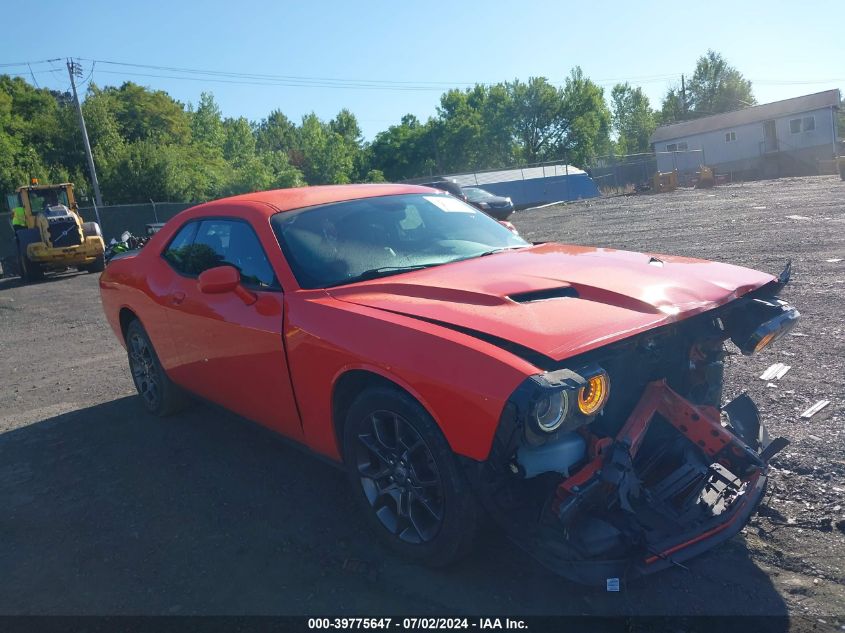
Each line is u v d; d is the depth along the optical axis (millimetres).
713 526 2764
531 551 2623
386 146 78062
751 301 3271
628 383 3064
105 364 7586
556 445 2602
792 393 4613
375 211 4109
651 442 3127
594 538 2605
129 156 41125
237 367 3859
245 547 3348
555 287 3133
